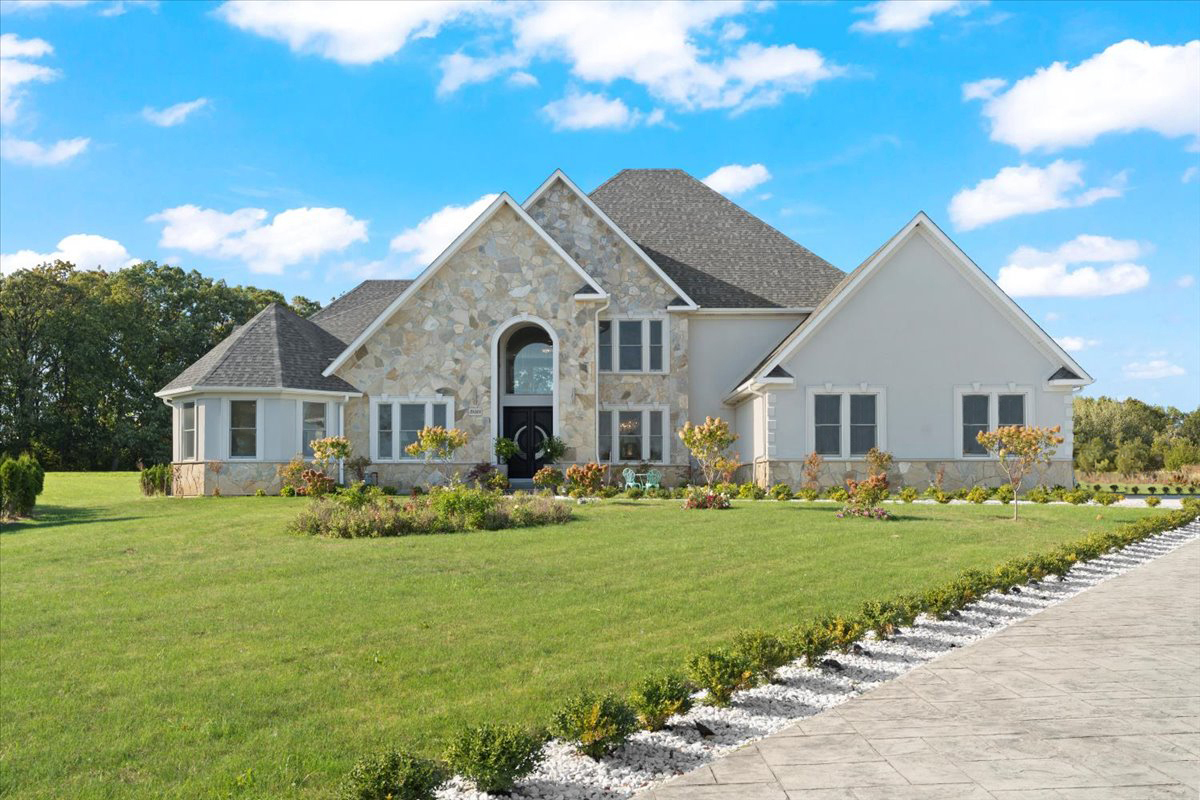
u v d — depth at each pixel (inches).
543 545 684.1
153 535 770.8
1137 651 385.7
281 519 861.8
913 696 321.4
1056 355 1174.3
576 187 1337.4
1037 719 291.4
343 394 1226.0
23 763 289.3
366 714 325.4
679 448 1328.7
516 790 250.5
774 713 312.2
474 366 1261.1
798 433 1172.5
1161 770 244.1
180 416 1237.7
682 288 1391.5
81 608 504.4
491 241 1267.2
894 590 520.4
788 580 547.8
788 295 1393.9
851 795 230.4
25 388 2321.6
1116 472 2146.9
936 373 1179.9
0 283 2287.2
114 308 2359.7
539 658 390.6
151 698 348.8
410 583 548.4
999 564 577.0
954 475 1171.3
